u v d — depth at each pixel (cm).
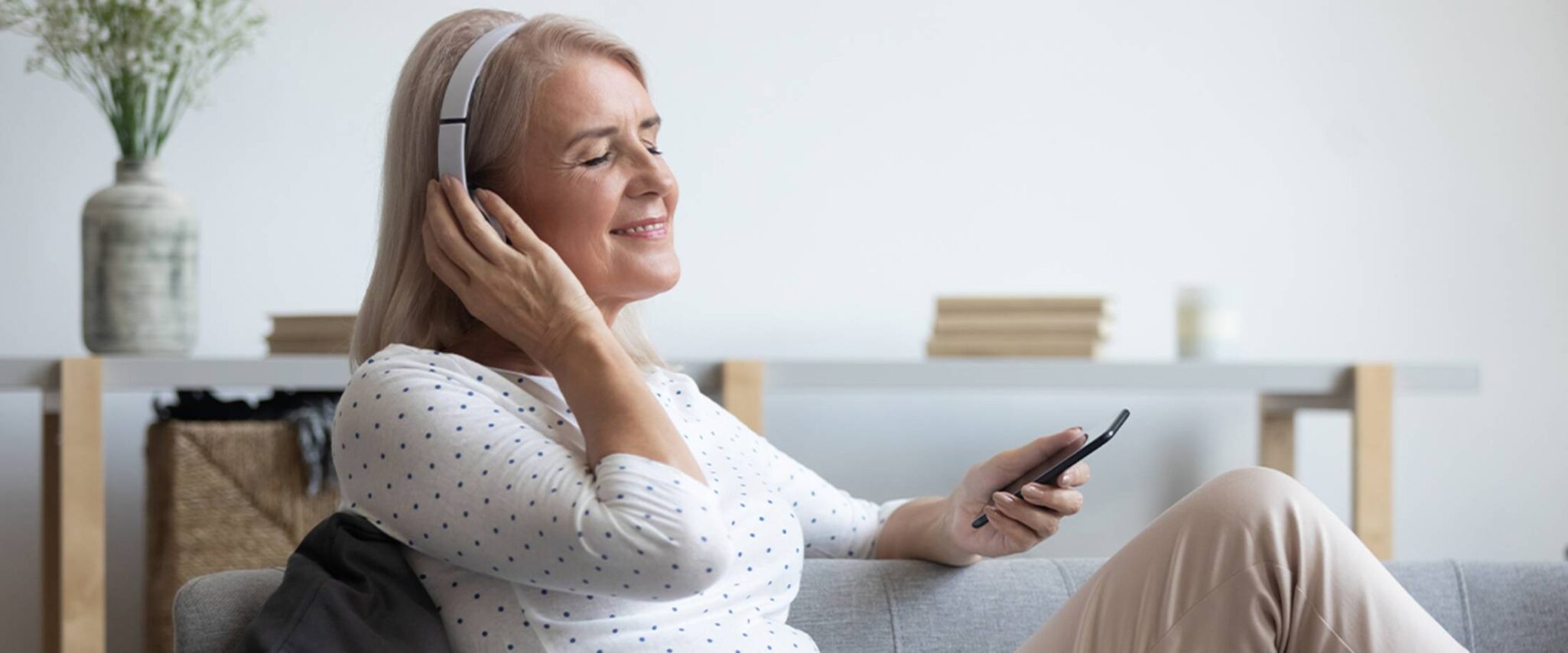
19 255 286
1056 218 332
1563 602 164
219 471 255
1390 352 344
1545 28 349
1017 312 285
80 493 239
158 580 253
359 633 117
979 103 330
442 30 140
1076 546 333
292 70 299
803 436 324
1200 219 338
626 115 138
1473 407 348
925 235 327
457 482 119
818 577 157
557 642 122
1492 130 348
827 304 323
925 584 160
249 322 297
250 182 297
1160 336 336
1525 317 349
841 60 324
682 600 129
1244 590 123
